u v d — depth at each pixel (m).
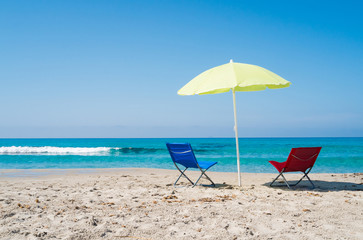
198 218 3.32
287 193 4.98
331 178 7.49
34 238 2.65
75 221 3.18
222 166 13.17
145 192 5.04
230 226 3.07
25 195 4.69
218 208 3.80
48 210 3.66
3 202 4.05
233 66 5.30
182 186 6.09
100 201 4.26
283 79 5.29
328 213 3.61
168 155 21.05
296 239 2.71
